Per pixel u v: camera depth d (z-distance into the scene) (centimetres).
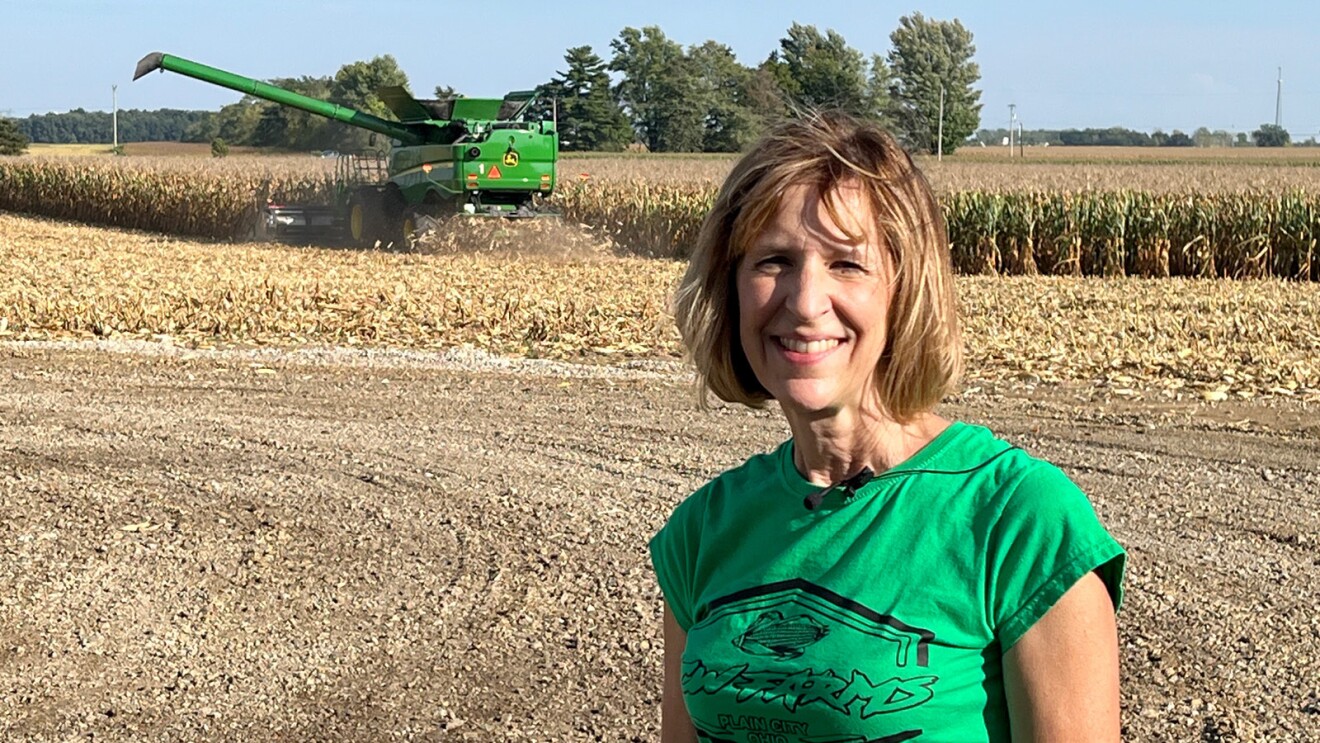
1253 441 902
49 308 1509
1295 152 9962
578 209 3097
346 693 509
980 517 182
